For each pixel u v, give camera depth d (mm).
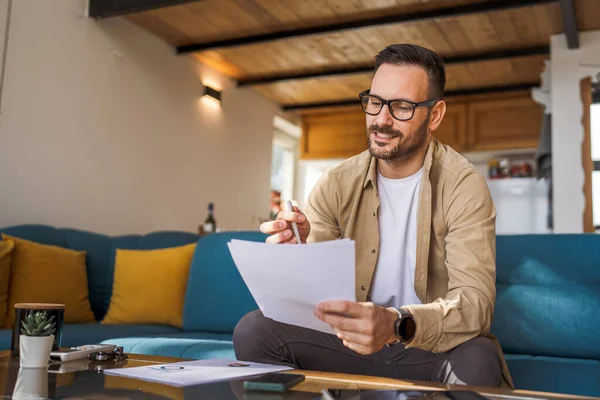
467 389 916
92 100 3900
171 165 4699
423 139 1429
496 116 5773
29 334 1124
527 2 3600
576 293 1990
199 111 5051
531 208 5516
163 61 4629
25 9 3387
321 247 922
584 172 4148
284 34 4402
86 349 1262
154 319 2697
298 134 6988
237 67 5258
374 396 846
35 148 3447
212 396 853
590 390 1673
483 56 4590
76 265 2816
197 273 2568
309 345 1348
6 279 2484
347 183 1571
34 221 3438
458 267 1295
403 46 1413
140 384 939
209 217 4473
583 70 4188
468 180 1411
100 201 3959
